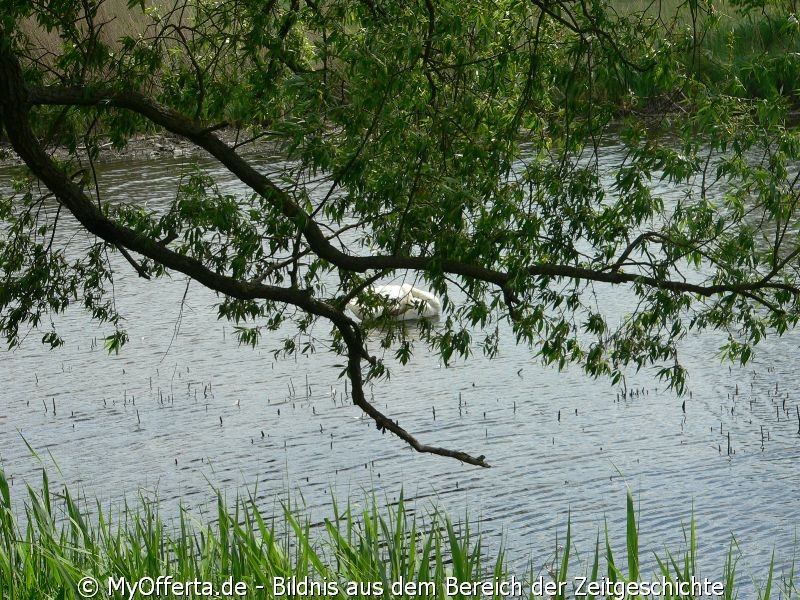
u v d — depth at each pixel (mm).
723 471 19938
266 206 13023
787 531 17609
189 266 12922
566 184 12211
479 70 12547
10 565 7828
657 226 17406
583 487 19547
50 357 27406
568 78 11383
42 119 14578
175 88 13180
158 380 25766
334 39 11102
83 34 14117
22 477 20438
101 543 8945
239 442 22062
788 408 22750
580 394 24047
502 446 21453
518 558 16938
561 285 28266
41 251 14859
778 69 11336
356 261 12547
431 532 7898
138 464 21125
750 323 13469
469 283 12258
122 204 14938
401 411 23484
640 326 13281
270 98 12625
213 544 8211
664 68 11359
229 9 12523
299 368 26438
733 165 12281
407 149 11586
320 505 18953
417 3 11555
